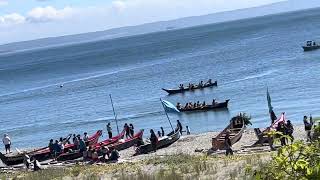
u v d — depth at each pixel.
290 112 58.50
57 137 65.06
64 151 43.38
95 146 42.00
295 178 6.58
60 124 74.06
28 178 30.48
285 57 120.56
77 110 85.44
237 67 116.12
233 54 151.62
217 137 39.38
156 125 63.47
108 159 36.28
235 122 45.94
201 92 85.94
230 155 31.88
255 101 69.56
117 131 62.88
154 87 102.69
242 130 42.47
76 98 102.06
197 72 118.06
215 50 180.38
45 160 41.56
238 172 24.70
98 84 122.06
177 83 104.25
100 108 83.56
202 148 38.50
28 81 166.88
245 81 90.31
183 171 27.28
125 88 106.69
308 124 38.78
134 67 157.88
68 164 37.31
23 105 102.94
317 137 6.94
